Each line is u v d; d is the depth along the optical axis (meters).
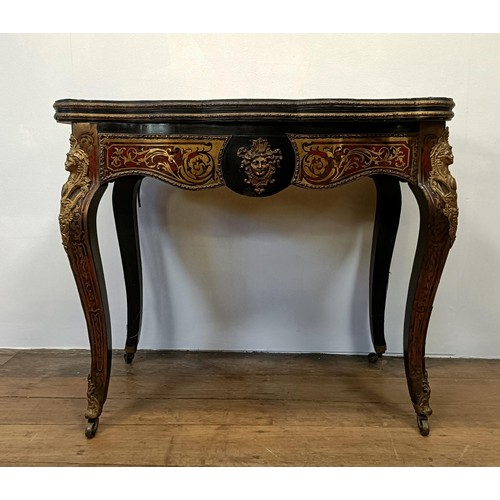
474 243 1.45
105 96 1.42
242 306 1.53
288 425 1.12
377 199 1.35
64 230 0.99
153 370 1.40
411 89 1.39
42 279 1.53
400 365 1.45
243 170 0.98
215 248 1.50
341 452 1.02
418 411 1.07
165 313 1.53
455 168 1.42
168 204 1.47
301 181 0.99
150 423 1.12
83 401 1.22
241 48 1.39
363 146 0.98
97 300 1.03
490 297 1.48
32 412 1.17
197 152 0.99
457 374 1.39
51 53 1.41
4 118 1.44
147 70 1.41
